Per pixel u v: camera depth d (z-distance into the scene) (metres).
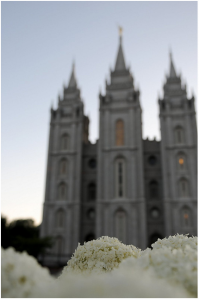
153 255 3.90
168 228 55.50
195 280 3.34
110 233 56.50
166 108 65.19
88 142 77.44
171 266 3.59
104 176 61.09
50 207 62.53
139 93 67.50
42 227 60.84
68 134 68.88
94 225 62.38
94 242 5.83
